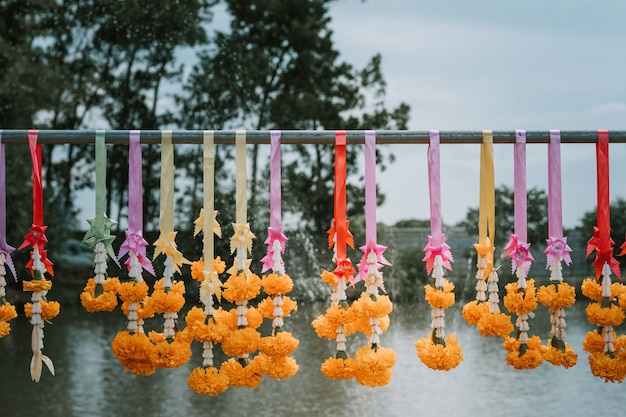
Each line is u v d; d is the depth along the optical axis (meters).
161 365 3.05
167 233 3.15
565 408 7.75
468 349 10.39
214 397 8.36
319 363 9.63
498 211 15.28
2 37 14.62
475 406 7.81
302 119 16.81
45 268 3.24
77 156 15.88
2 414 7.59
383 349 3.06
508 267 14.22
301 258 15.51
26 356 9.97
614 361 3.18
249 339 3.05
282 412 7.82
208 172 3.15
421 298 14.62
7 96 14.46
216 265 3.24
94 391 8.49
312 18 16.81
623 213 13.28
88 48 16.25
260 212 14.83
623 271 13.13
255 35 17.02
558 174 3.21
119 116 16.47
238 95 16.62
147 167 15.74
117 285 3.12
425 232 15.75
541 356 3.17
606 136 3.22
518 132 3.20
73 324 12.26
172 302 3.07
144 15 16.08
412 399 8.17
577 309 12.47
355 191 16.36
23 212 14.05
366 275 3.14
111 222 3.18
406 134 3.17
